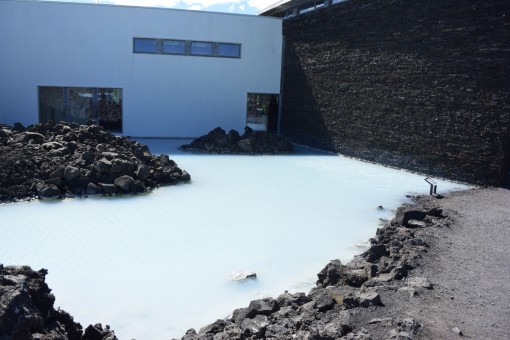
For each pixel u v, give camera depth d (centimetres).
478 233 696
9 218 788
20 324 318
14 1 1720
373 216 852
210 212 857
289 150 1686
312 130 1817
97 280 557
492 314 430
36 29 1748
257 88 2019
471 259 582
